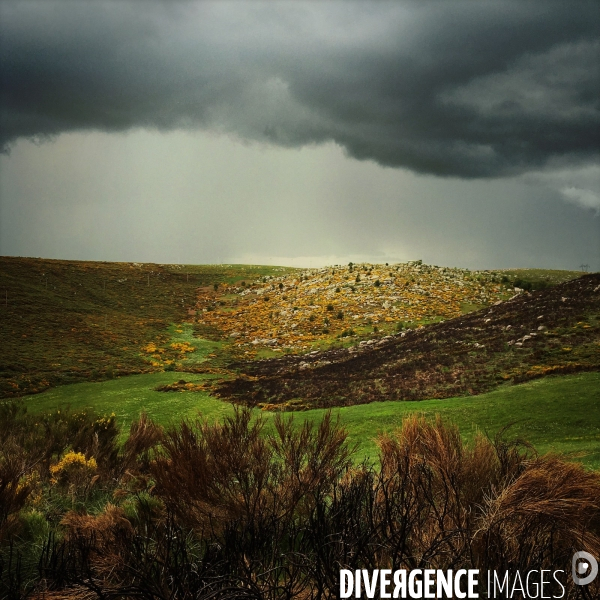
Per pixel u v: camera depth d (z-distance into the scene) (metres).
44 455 8.67
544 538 3.41
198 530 4.59
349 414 29.05
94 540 3.93
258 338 84.62
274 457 5.89
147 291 119.44
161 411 39.22
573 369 32.06
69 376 55.19
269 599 3.14
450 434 4.77
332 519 3.92
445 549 3.35
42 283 105.88
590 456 13.35
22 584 3.67
